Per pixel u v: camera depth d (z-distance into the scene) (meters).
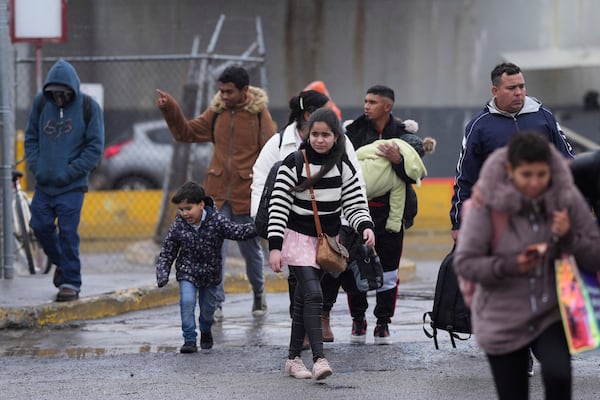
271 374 17.42
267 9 58.12
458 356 18.86
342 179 16.52
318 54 59.25
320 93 19.44
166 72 56.19
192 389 16.20
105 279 27.97
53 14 29.17
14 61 34.25
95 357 19.22
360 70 59.72
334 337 21.33
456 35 60.38
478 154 17.17
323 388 16.14
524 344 10.67
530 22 60.53
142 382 16.86
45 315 22.55
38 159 22.95
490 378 16.91
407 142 20.34
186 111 37.19
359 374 17.30
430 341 20.53
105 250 42.94
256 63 40.41
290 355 17.17
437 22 60.25
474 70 60.59
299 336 17.05
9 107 27.95
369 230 16.28
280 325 22.89
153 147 54.97
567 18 60.38
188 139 23.12
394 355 18.97
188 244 19.44
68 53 54.91
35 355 19.53
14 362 18.80
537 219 10.51
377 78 60.00
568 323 10.38
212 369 17.97
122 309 24.73
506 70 16.91
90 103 23.19
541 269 10.60
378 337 20.44
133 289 25.55
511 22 60.53
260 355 19.20
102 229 46.59
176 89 56.25
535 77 62.41
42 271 31.05
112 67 55.94
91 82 55.66
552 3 60.38
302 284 16.42
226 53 56.91
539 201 10.45
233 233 19.38
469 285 11.14
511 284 10.66
